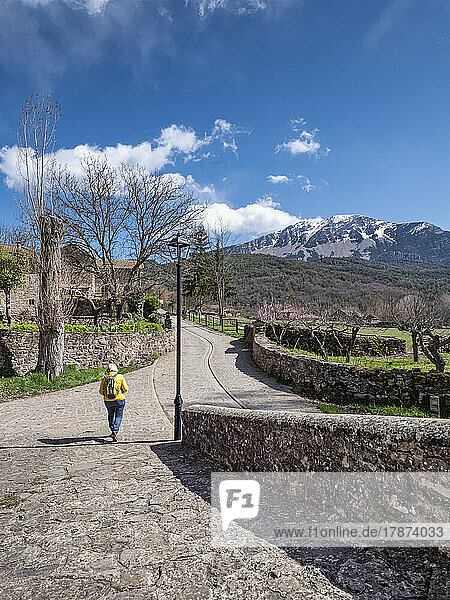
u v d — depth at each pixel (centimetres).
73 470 714
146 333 2453
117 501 556
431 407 1071
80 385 1773
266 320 3547
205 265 5100
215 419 725
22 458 809
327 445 464
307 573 365
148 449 870
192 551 412
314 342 2469
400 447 392
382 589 335
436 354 1484
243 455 623
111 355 2227
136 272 3053
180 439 969
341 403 1315
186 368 2170
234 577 365
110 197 2884
